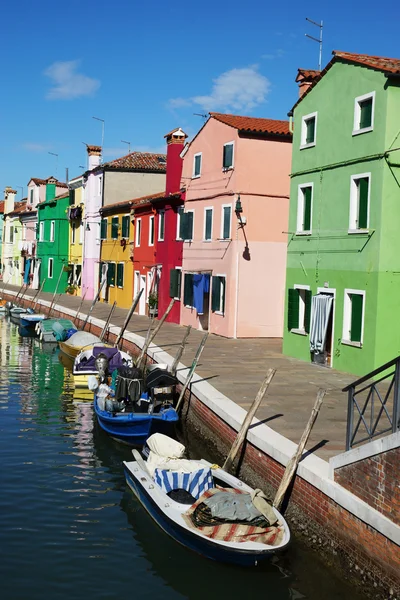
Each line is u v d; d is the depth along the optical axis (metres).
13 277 64.06
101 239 42.47
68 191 50.53
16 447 13.95
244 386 15.46
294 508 9.48
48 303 40.62
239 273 25.05
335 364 18.25
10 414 16.86
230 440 12.42
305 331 19.92
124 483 12.03
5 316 44.34
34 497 11.20
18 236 63.00
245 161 24.78
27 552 9.25
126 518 10.45
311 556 8.85
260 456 10.84
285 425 11.83
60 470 12.61
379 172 16.52
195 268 28.33
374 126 16.72
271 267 25.39
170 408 14.60
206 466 10.94
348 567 8.06
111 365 20.55
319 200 19.31
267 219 25.22
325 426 11.81
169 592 8.32
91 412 17.36
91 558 9.13
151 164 42.47
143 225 35.62
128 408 15.16
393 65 16.91
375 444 7.70
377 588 7.47
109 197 41.69
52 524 10.16
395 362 7.82
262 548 8.22
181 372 17.12
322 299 18.75
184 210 29.56
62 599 8.12
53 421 16.27
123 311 36.72
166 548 9.39
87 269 44.56
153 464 11.25
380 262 16.45
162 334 26.08
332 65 18.58
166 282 31.61
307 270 19.86
